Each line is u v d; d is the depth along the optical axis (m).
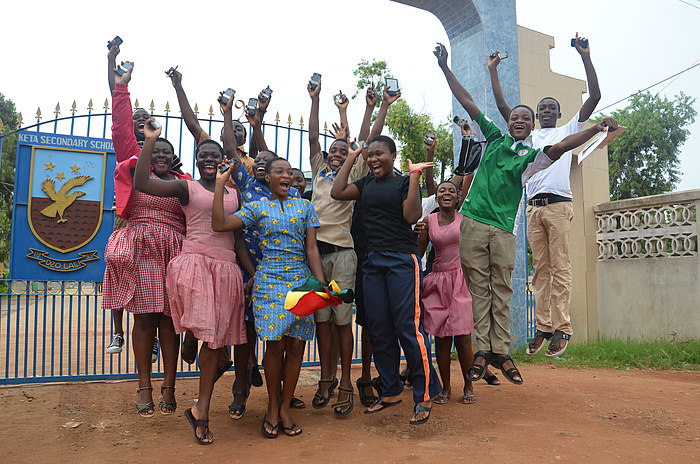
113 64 4.43
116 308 3.93
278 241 3.74
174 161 4.35
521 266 7.56
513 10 7.80
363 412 4.31
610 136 5.31
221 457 3.23
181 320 3.54
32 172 5.75
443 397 4.58
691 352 7.05
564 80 8.70
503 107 5.05
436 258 4.57
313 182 4.85
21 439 3.63
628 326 8.24
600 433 3.64
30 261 5.68
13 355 7.80
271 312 3.61
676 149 22.27
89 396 4.98
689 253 7.65
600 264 8.67
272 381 3.66
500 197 4.38
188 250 3.70
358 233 4.55
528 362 7.12
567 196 6.18
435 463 3.00
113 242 3.92
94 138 5.97
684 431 3.75
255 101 4.61
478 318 4.39
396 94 4.80
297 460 3.11
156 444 3.51
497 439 3.48
